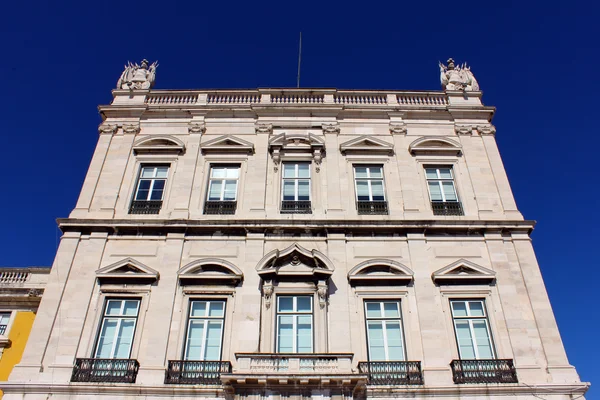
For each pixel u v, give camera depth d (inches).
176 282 721.6
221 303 714.2
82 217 789.9
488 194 835.4
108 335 689.6
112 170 852.6
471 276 728.3
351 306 704.4
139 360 660.7
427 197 831.7
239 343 670.5
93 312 700.7
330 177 844.0
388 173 856.3
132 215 797.9
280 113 933.2
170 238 761.0
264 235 765.9
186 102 967.0
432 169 873.5
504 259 753.0
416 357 666.2
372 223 770.8
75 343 673.6
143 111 931.3
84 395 625.0
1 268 879.1
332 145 888.9
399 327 697.6
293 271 719.7
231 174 861.2
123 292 717.3
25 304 836.0
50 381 636.1
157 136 900.0
